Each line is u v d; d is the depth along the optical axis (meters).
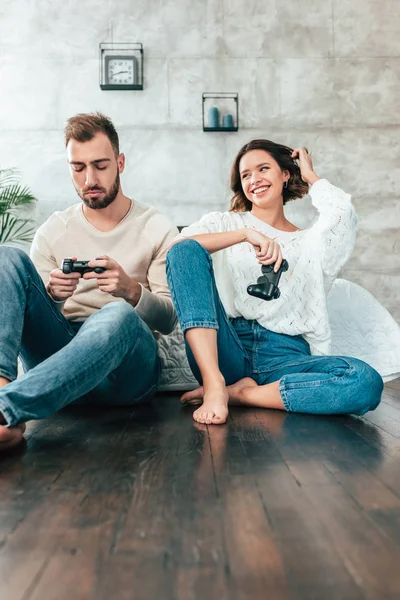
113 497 0.85
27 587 0.56
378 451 1.14
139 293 1.60
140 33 4.76
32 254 1.82
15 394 1.10
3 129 4.68
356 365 1.54
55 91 4.70
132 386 1.65
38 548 0.66
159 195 4.71
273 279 1.60
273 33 4.79
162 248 1.82
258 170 1.92
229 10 4.78
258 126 4.77
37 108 4.70
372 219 4.79
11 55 4.70
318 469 1.01
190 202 4.72
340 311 2.11
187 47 4.77
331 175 4.79
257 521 0.75
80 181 1.72
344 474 0.97
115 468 1.02
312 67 4.80
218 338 1.65
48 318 1.50
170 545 0.67
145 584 0.57
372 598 0.54
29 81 4.70
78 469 1.01
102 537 0.70
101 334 1.27
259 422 1.45
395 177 4.81
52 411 1.15
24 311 1.40
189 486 0.91
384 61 4.83
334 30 4.82
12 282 1.35
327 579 0.58
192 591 0.55
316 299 1.80
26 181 4.68
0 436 1.09
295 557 0.63
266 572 0.59
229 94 4.77
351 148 4.80
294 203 4.70
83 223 1.79
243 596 0.54
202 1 4.78
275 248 1.61
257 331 1.79
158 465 1.04
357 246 4.77
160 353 2.22
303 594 0.55
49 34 4.72
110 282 1.53
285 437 1.28
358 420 1.50
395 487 0.90
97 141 1.70
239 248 1.85
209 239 1.66
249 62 4.78
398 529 0.72
